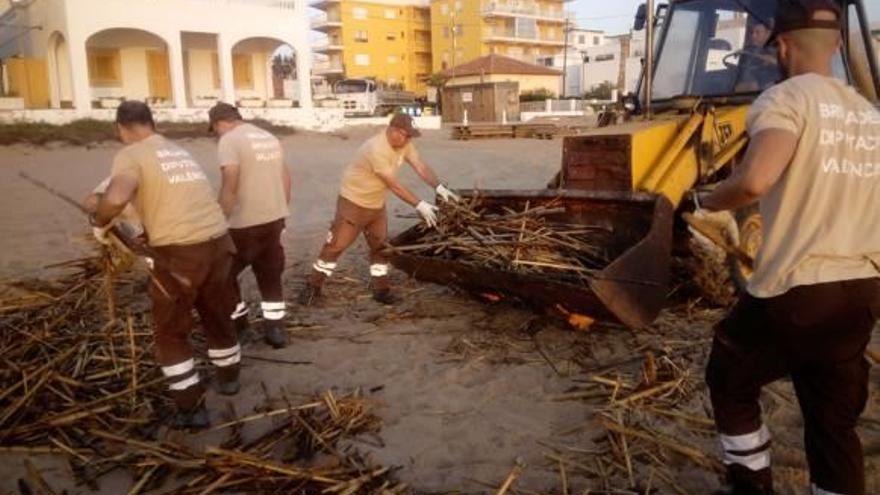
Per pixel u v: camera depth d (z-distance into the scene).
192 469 3.48
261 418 4.09
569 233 5.28
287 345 5.28
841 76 6.11
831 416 2.63
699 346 4.89
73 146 20.27
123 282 6.64
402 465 3.58
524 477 3.46
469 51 72.25
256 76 31.58
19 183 13.80
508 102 40.53
